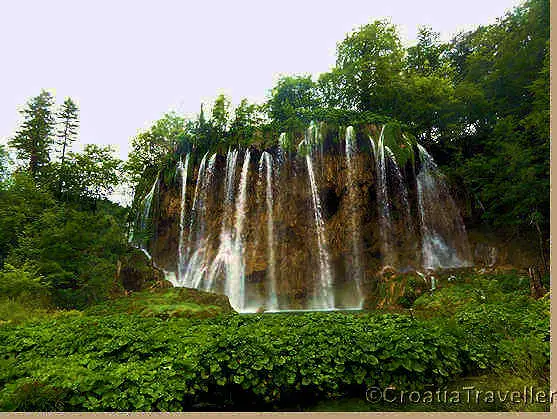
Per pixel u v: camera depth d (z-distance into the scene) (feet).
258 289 78.54
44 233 59.31
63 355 19.89
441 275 55.67
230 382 16.58
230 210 85.61
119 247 70.79
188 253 87.81
